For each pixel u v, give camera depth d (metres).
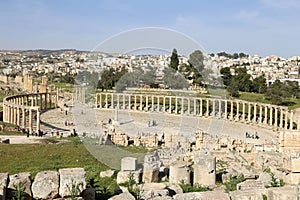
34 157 32.47
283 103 102.19
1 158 32.25
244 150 43.22
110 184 20.34
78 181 13.77
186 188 19.62
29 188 13.44
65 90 133.50
